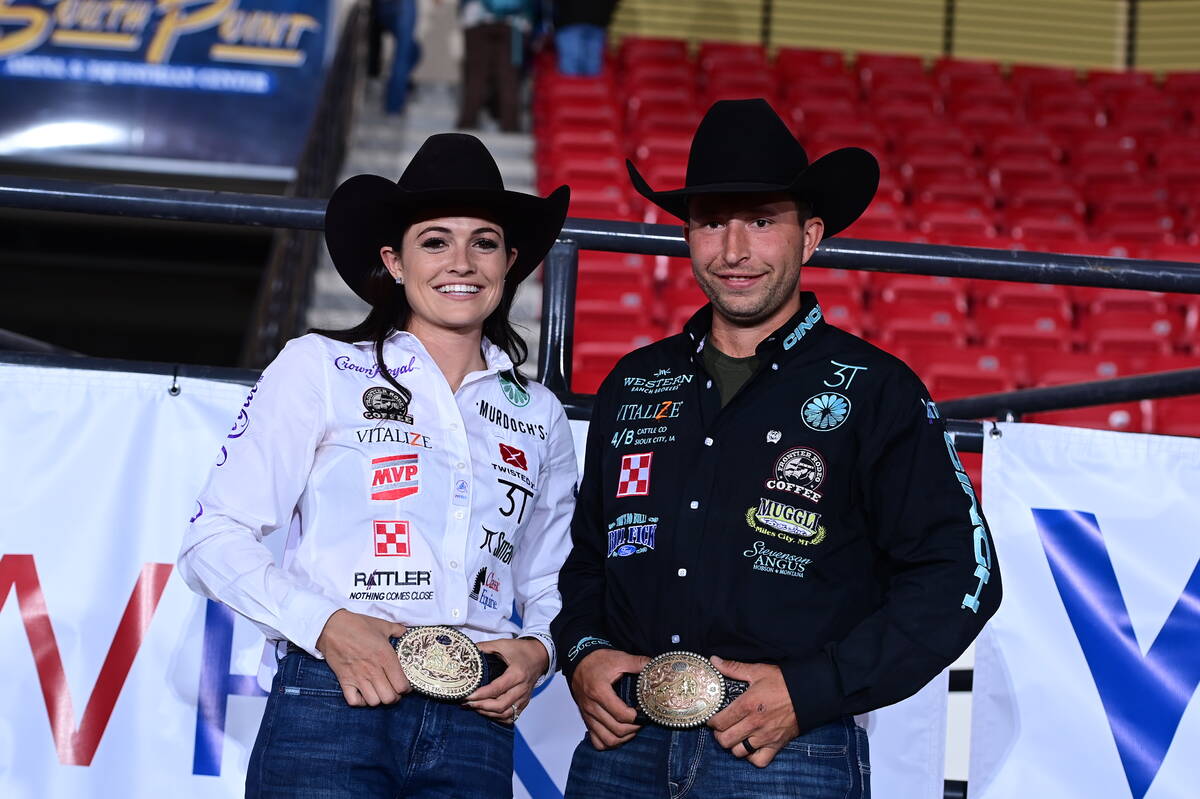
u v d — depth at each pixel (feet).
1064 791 19.89
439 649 15.47
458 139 17.67
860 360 16.60
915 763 19.98
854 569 16.15
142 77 83.51
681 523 16.29
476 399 17.43
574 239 20.52
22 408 19.63
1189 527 20.54
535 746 20.18
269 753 15.33
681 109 91.20
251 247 88.53
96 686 19.15
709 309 17.84
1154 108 100.94
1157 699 20.11
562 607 17.29
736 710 15.19
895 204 81.41
